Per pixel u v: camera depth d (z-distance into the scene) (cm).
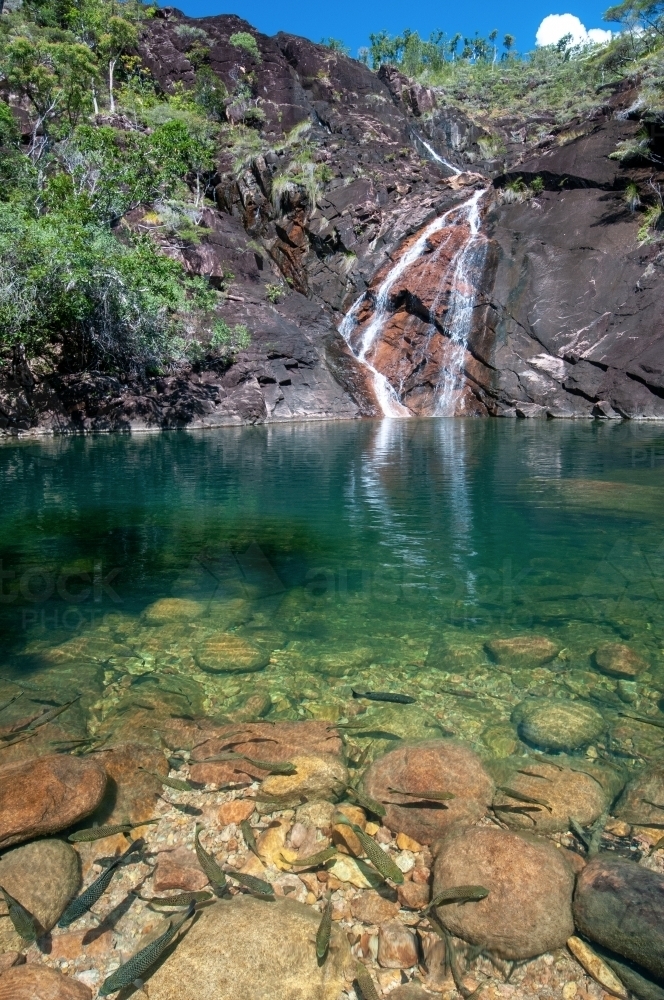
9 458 1462
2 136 2352
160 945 235
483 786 327
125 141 2327
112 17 3559
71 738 379
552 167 2872
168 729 388
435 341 2652
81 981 230
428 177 3400
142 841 298
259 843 296
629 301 2358
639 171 2622
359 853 290
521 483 1123
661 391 2142
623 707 413
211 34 4225
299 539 797
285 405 2362
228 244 2931
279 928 242
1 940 244
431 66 6216
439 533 815
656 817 307
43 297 1834
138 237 2158
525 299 2523
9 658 488
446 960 240
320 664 477
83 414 1989
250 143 3428
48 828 293
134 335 2041
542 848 279
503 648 490
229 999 219
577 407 2311
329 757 349
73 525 870
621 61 3428
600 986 229
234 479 1198
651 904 246
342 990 228
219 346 2281
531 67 5778
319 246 3053
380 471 1270
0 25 3225
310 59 4178
